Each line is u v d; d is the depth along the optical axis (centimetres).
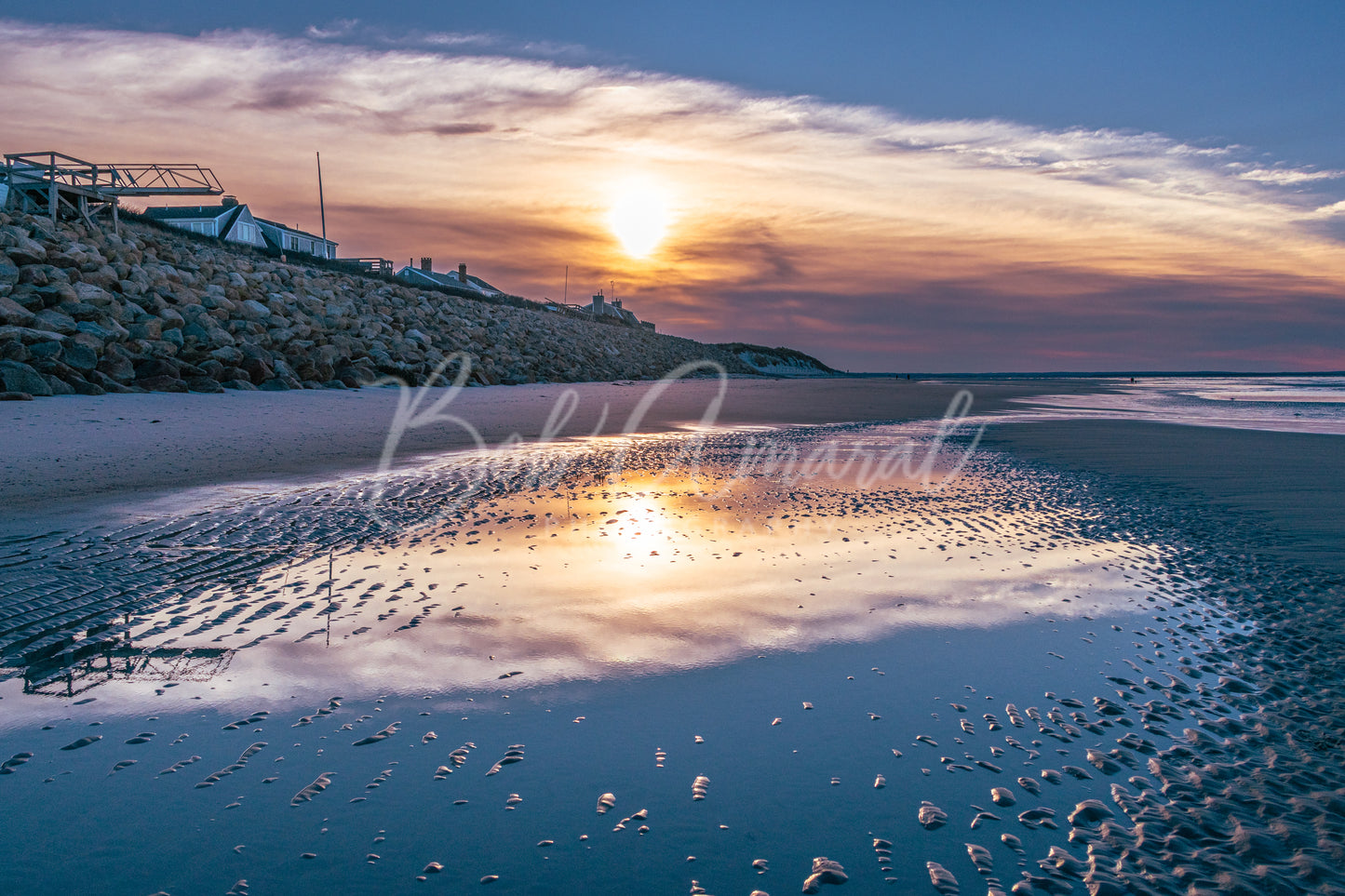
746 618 505
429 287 6825
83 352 1841
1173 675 423
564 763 319
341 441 1495
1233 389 6800
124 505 857
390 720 354
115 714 356
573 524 794
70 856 253
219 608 508
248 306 2733
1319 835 274
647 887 242
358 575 591
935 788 304
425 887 240
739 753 329
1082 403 3841
